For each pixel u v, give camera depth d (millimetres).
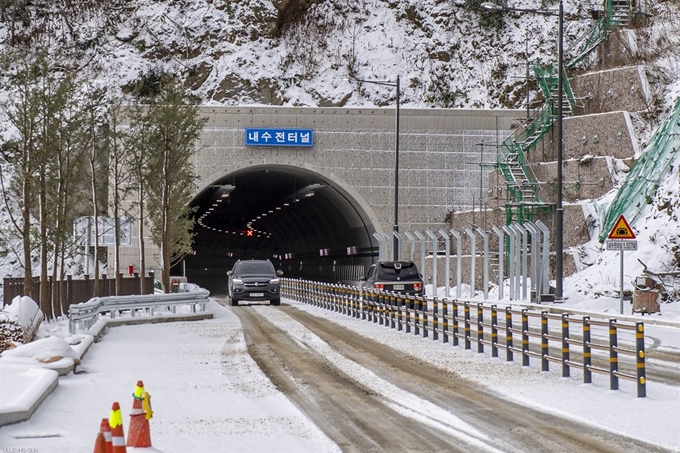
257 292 75750
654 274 60375
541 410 21812
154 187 85750
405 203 116312
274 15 151875
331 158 115500
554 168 100500
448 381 27219
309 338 43031
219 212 186000
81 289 64188
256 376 28719
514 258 83375
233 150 113938
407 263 64688
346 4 155125
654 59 106562
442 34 151125
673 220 74750
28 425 19906
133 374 29469
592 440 17922
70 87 59781
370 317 55750
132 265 105000
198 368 31062
